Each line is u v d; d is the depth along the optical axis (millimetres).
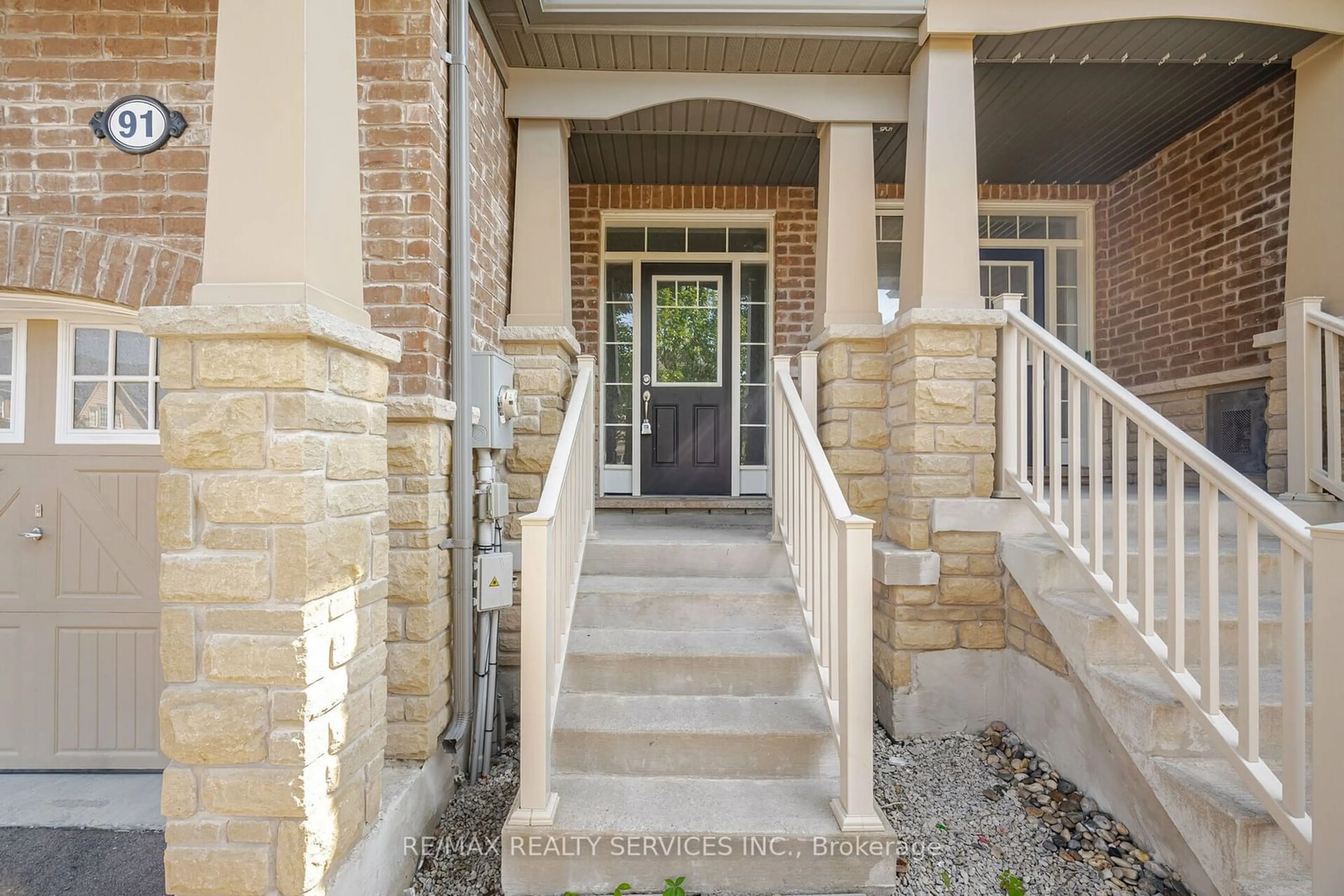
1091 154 4812
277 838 1750
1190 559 2875
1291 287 3572
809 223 5160
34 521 3191
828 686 2508
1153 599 2268
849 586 2207
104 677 3188
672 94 3719
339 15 1974
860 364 3652
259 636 1740
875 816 2197
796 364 5109
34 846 2617
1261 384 3938
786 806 2314
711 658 2797
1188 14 3176
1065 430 5211
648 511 4793
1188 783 2059
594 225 5137
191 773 1761
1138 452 2357
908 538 3348
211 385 1760
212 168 1785
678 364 5285
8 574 3176
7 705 3174
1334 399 3152
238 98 1790
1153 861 2266
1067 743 2789
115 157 2748
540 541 2236
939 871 2303
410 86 2643
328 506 1858
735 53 3555
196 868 1741
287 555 1739
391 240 2631
